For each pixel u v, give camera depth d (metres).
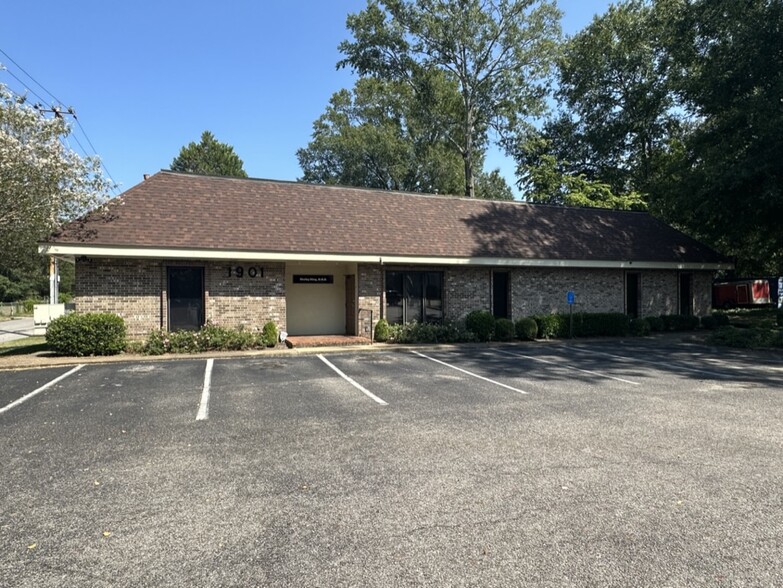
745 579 3.11
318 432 6.30
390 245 16.03
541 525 3.82
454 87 32.81
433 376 10.34
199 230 14.12
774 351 14.45
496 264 17.20
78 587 3.04
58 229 13.04
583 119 35.88
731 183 18.17
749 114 18.12
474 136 33.91
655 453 5.50
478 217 19.16
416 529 3.76
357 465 5.12
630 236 21.14
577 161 36.09
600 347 15.47
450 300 17.41
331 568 3.24
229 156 53.00
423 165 43.03
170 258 13.90
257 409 7.50
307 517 3.96
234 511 4.07
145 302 13.79
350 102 48.34
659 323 19.69
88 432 6.28
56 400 8.03
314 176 48.88
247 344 14.12
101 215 13.61
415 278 17.03
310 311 17.48
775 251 25.95
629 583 3.07
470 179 32.09
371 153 43.34
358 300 16.22
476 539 3.61
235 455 5.43
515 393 8.69
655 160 32.34
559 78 35.88
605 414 7.23
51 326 12.55
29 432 6.27
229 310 14.59
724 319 21.31
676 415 7.18
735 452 5.54
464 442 5.89
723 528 3.78
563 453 5.49
